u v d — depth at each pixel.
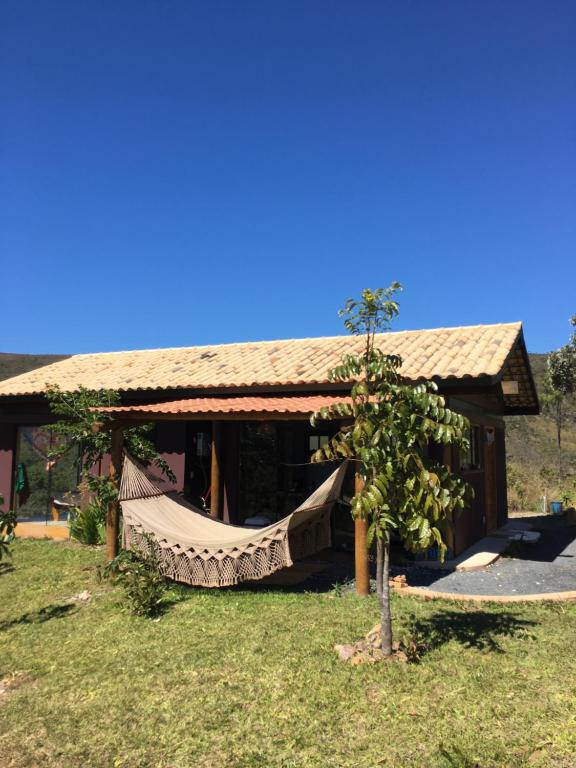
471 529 12.66
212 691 5.52
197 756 4.51
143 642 6.91
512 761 4.14
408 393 5.64
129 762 4.50
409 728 4.67
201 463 14.09
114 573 9.27
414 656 5.95
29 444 15.59
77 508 13.37
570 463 32.25
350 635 6.71
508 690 5.19
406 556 10.98
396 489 5.68
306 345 14.87
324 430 13.27
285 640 6.64
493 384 9.83
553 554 12.07
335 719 4.89
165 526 9.22
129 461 9.41
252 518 12.85
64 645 7.05
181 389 12.71
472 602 7.95
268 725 4.87
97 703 5.48
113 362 16.92
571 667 5.62
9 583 9.98
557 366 22.70
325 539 9.23
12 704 5.62
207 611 7.90
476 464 13.88
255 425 13.73
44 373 16.75
